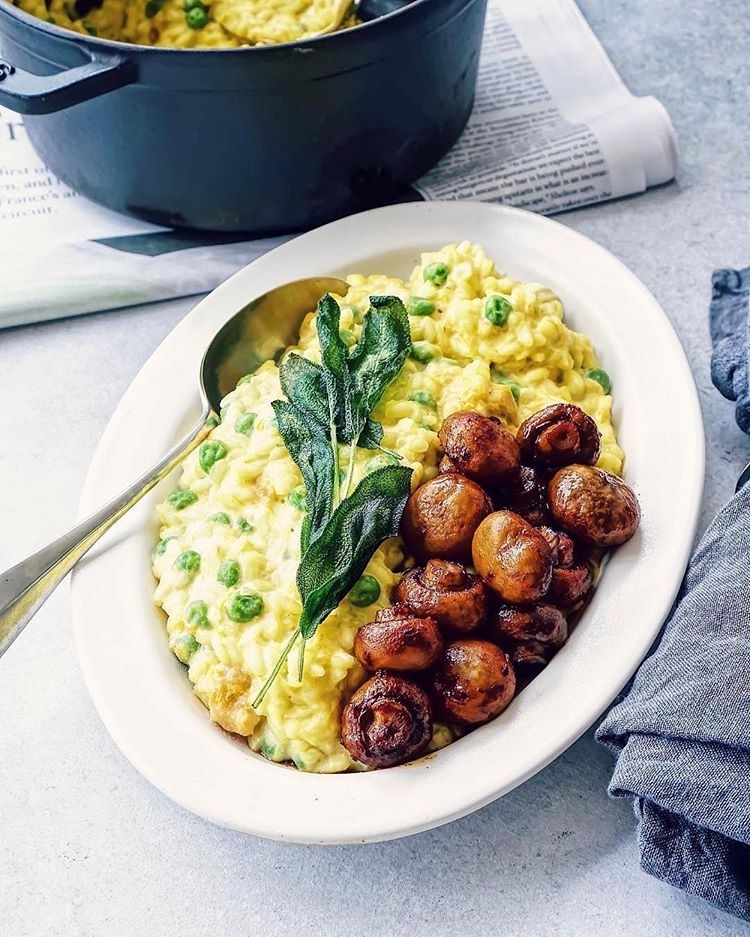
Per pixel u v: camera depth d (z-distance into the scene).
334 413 0.56
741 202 0.73
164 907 0.52
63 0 0.71
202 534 0.56
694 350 0.66
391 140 0.68
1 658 0.58
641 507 0.56
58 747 0.56
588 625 0.53
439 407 0.59
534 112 0.76
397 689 0.50
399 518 0.53
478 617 0.52
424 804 0.49
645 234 0.72
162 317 0.71
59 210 0.73
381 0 0.70
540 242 0.65
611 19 0.84
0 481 0.64
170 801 0.54
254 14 0.70
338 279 0.64
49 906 0.52
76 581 0.56
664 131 0.73
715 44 0.82
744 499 0.54
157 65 0.61
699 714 0.49
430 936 0.50
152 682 0.53
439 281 0.62
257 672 0.52
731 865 0.49
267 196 0.68
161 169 0.67
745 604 0.51
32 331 0.70
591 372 0.62
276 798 0.50
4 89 0.60
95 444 0.65
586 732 0.54
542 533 0.54
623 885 0.51
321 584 0.51
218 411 0.61
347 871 0.52
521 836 0.52
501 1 0.83
